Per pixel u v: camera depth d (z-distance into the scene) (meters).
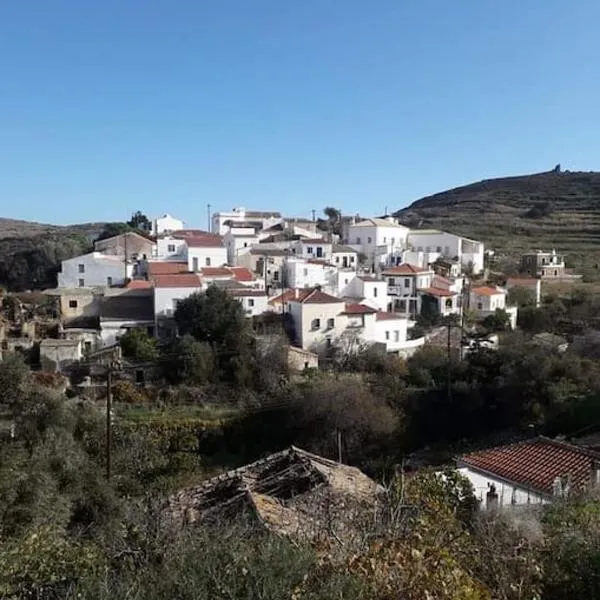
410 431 35.91
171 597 5.50
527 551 7.98
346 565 5.89
